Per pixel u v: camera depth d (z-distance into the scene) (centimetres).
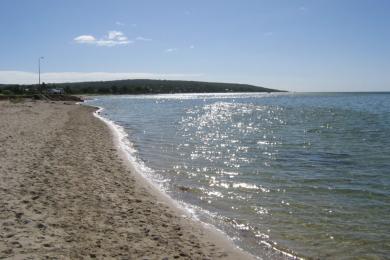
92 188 1248
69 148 1978
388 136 2841
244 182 1473
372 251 867
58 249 754
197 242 887
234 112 5938
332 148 2292
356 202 1220
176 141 2597
